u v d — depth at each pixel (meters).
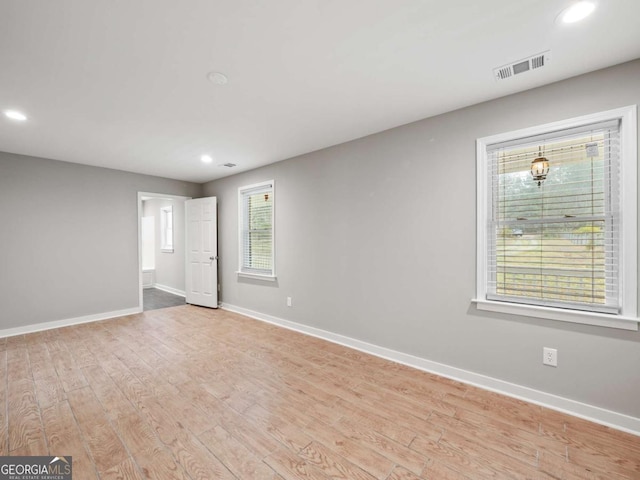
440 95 2.18
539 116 2.05
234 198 4.71
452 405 2.06
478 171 2.30
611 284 1.87
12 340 3.37
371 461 1.55
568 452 1.61
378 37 1.56
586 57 1.73
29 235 3.66
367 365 2.72
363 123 2.69
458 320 2.42
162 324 4.02
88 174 4.12
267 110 2.42
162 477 1.44
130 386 2.32
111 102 2.25
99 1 1.28
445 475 1.46
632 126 1.75
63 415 1.93
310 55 1.71
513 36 1.55
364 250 3.04
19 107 2.32
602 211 1.89
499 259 2.28
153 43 1.58
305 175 3.60
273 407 2.04
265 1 1.30
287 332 3.67
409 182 2.69
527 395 2.11
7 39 1.52
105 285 4.28
